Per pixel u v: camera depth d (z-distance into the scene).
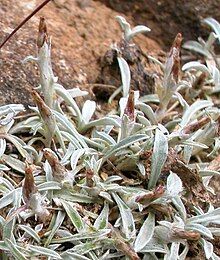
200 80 0.28
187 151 0.25
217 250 0.24
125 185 0.25
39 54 0.24
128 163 0.25
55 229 0.23
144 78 0.28
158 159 0.24
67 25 0.30
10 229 0.22
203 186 0.24
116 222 0.23
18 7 0.29
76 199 0.23
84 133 0.26
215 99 0.29
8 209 0.23
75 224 0.23
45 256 0.22
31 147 0.25
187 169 0.24
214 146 0.26
